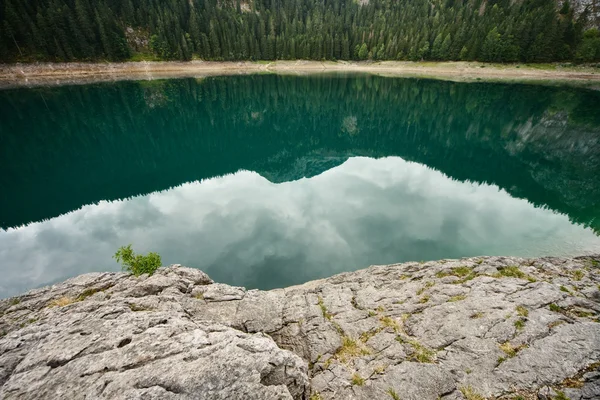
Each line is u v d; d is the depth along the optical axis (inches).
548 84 3380.9
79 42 3686.0
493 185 1270.9
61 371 215.5
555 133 1937.7
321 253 789.2
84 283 462.0
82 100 2669.8
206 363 222.4
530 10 4822.8
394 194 1185.4
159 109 2657.5
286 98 3346.5
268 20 5634.8
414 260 741.9
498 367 293.4
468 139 2110.0
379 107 3011.8
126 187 1363.2
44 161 1625.2
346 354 331.3
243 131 2476.6
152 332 262.2
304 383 260.1
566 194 1135.6
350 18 6107.3
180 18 4916.3
